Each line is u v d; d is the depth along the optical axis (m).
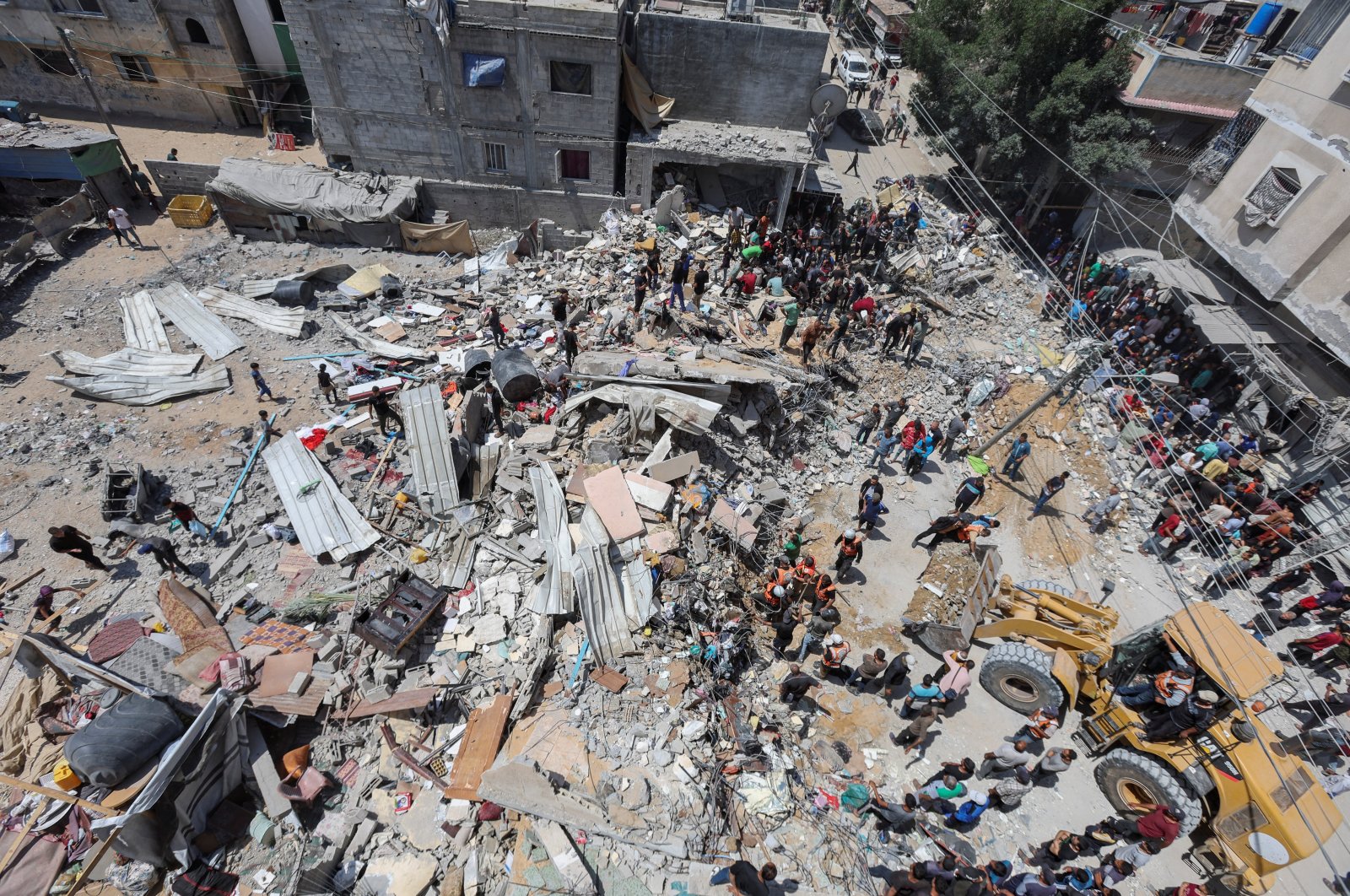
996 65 29.25
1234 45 26.62
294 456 17.89
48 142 28.00
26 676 13.04
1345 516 18.61
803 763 13.47
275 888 10.36
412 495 16.83
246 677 12.72
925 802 13.19
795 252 25.70
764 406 20.03
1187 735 12.66
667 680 13.37
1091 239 29.61
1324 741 14.87
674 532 15.93
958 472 21.36
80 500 17.14
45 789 10.88
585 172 28.77
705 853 10.88
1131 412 22.78
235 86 35.97
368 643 13.54
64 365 20.77
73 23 33.62
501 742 12.17
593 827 10.92
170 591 14.39
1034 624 15.20
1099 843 12.52
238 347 22.06
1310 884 13.05
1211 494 20.19
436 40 25.00
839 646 14.61
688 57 27.36
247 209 27.55
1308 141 21.16
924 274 28.39
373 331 22.91
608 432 18.06
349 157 28.55
